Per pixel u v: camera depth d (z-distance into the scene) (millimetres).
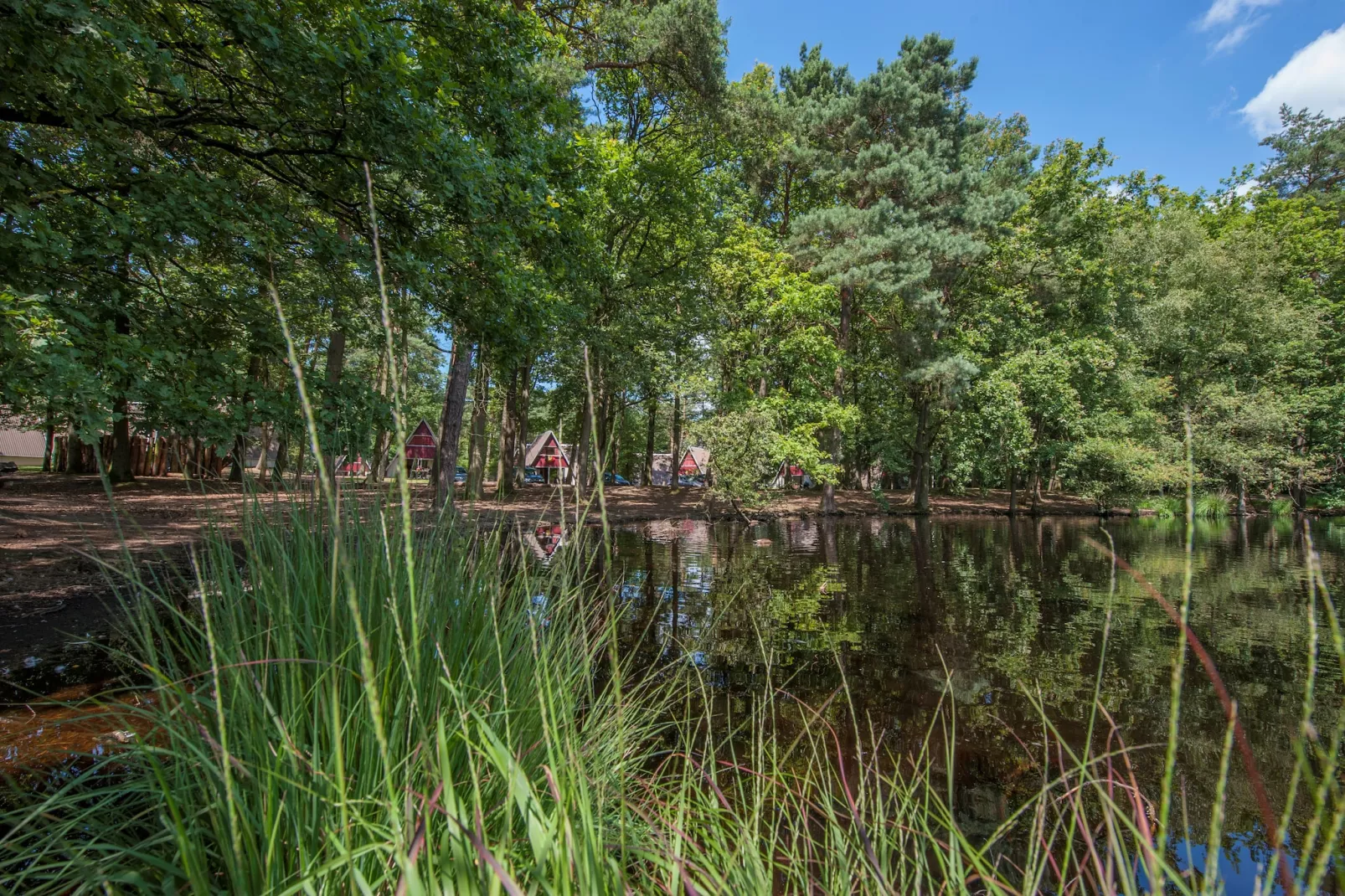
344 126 4797
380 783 1308
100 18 3367
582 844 1011
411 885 843
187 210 4137
